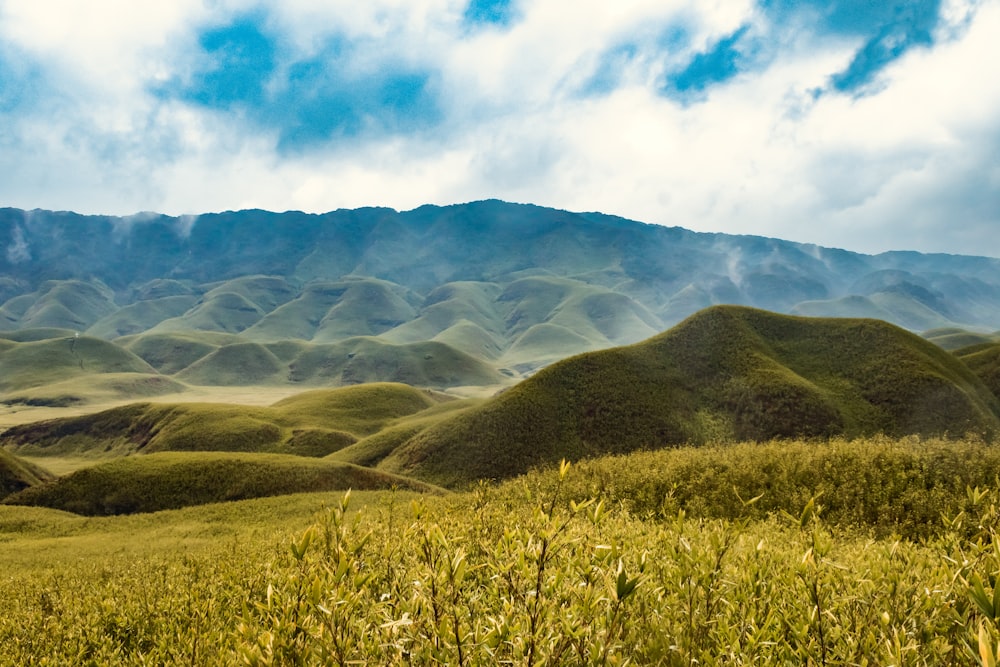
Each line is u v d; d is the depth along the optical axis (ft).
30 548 124.88
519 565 8.18
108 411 597.52
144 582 38.17
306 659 7.45
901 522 36.29
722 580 10.16
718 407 351.46
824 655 7.73
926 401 315.58
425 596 7.91
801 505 40.19
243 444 493.36
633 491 50.37
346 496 9.77
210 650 14.92
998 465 41.24
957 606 8.32
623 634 8.53
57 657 23.49
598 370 391.45
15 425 624.18
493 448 351.05
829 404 327.88
